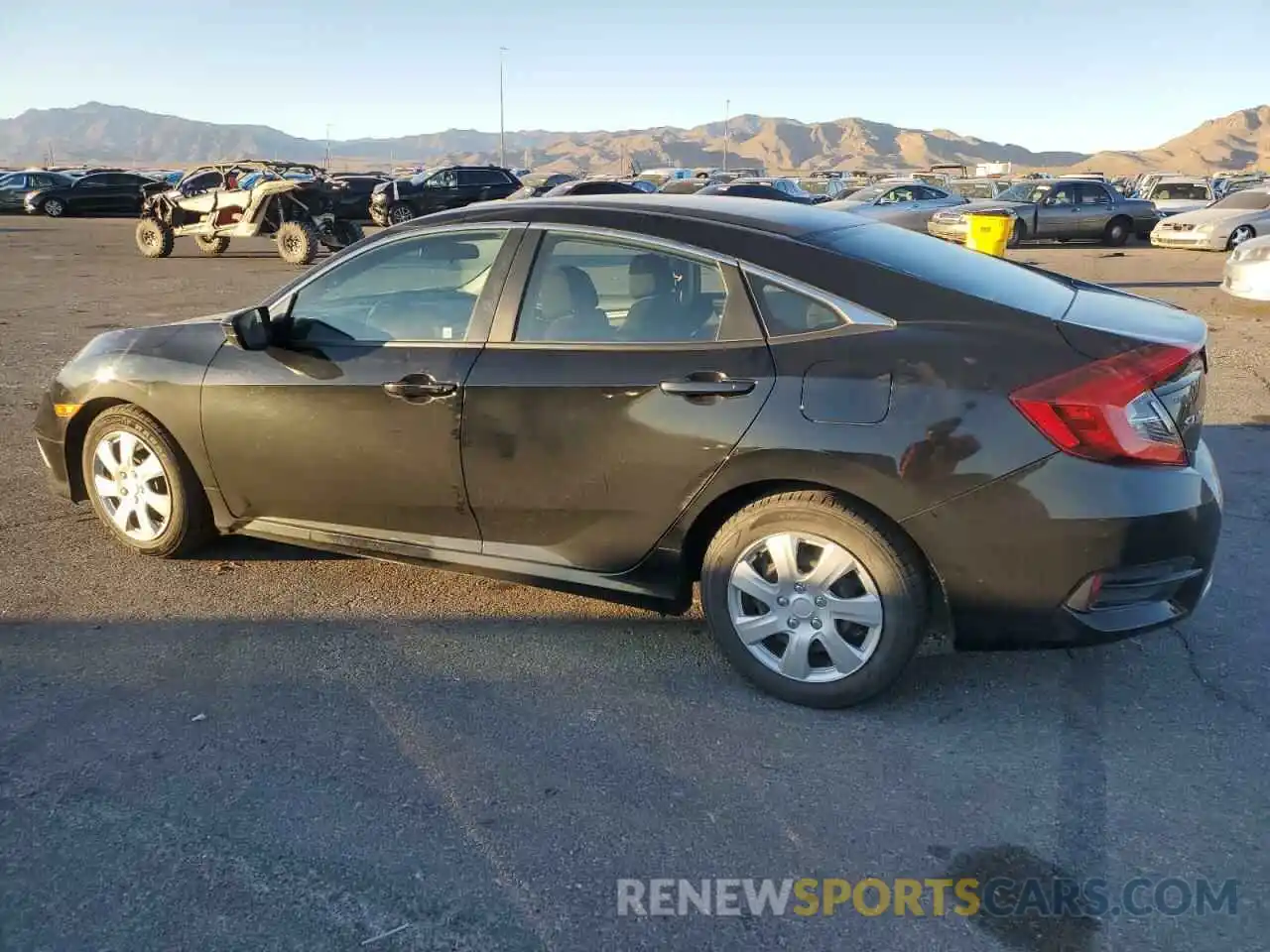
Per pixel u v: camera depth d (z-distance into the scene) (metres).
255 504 4.32
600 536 3.66
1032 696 3.55
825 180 39.38
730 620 3.52
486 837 2.82
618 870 2.70
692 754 3.22
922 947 2.43
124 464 4.63
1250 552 4.76
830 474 3.22
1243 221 20.78
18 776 3.09
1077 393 3.01
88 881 2.65
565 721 3.41
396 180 30.17
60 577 4.56
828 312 3.32
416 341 3.90
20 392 8.31
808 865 2.71
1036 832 2.84
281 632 4.05
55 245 25.25
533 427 3.62
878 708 3.48
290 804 2.96
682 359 3.45
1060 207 24.83
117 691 3.58
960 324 3.20
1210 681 3.64
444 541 3.97
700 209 3.71
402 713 3.46
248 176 22.34
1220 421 7.19
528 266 3.75
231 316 4.03
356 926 2.50
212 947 2.44
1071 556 3.06
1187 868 2.69
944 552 3.16
